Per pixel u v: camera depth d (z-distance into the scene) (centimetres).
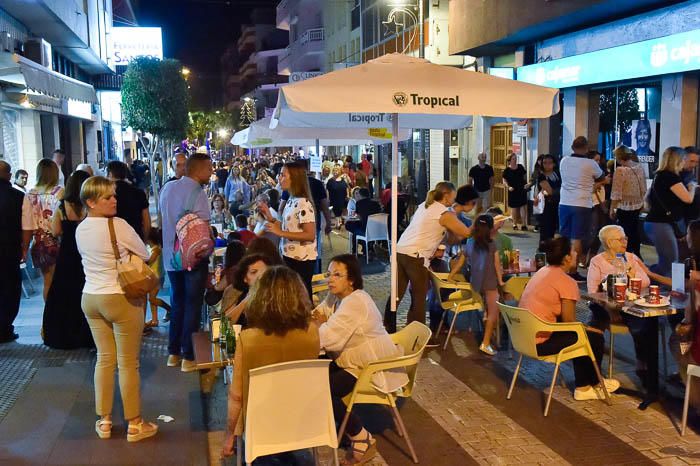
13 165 1748
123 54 3638
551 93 642
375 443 530
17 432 555
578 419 583
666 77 1302
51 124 2250
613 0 1248
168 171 2708
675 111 1281
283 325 419
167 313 899
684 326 545
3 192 795
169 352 717
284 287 423
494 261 755
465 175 2338
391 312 760
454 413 601
